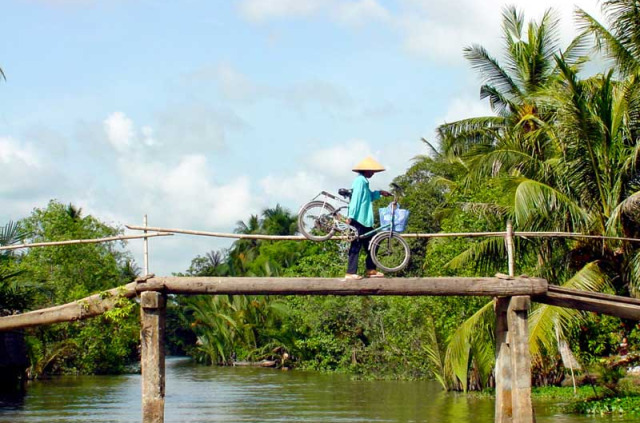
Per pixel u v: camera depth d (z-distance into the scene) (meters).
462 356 24.62
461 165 35.22
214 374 48.69
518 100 33.41
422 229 49.09
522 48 32.81
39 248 47.56
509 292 15.93
